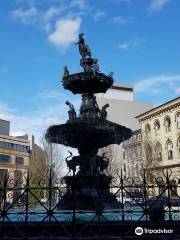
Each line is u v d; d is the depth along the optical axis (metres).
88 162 12.79
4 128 90.56
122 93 87.88
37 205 11.23
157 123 61.41
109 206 10.09
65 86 13.75
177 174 54.53
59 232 7.78
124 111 84.44
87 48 13.80
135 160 64.19
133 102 85.88
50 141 14.02
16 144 81.69
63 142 13.78
